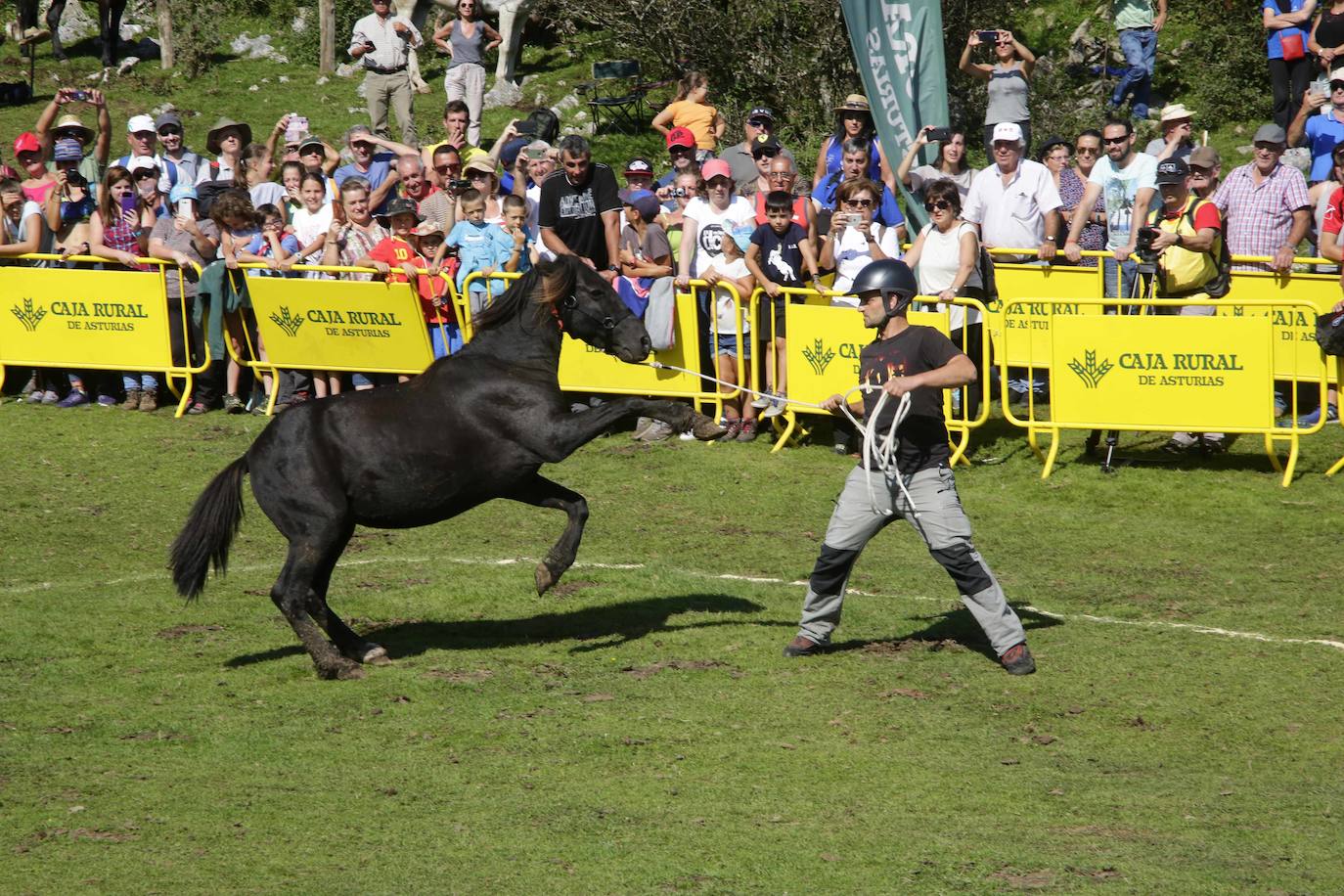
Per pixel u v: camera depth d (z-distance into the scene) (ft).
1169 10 78.89
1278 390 45.98
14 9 90.17
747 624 30.35
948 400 43.91
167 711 25.86
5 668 28.22
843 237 43.75
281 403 48.73
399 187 53.06
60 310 49.52
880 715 25.12
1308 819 20.79
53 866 19.83
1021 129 52.29
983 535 36.99
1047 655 28.04
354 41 68.03
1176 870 19.24
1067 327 40.83
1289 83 62.34
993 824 20.84
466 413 27.30
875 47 51.16
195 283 48.32
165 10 82.99
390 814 21.50
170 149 51.88
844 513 27.50
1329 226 42.52
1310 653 27.81
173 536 37.96
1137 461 42.60
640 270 44.09
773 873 19.38
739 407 46.06
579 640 29.63
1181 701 25.53
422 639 29.94
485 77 79.87
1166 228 43.80
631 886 19.07
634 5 71.36
